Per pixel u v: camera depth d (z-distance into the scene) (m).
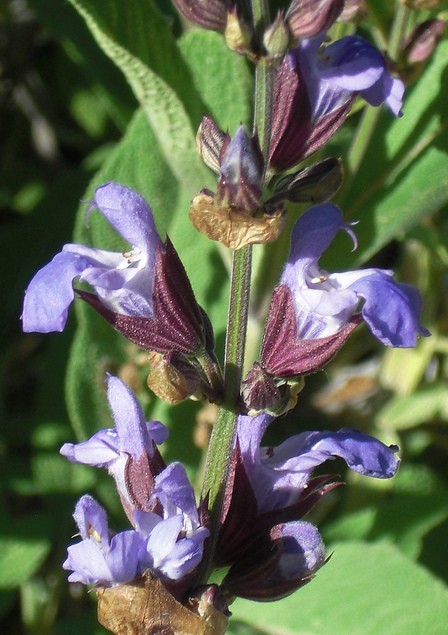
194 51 0.24
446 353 0.27
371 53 0.17
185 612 0.16
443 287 0.27
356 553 0.22
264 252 0.22
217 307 0.25
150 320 0.17
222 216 0.16
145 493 0.18
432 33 0.22
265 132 0.17
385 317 0.16
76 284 0.24
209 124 0.17
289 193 0.17
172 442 0.25
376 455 0.17
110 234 0.24
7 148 0.31
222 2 0.16
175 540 0.16
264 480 0.18
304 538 0.17
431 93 0.23
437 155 0.23
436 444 0.27
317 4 0.16
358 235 0.23
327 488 0.18
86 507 0.16
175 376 0.17
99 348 0.25
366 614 0.21
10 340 0.28
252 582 0.17
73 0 0.21
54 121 0.31
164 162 0.25
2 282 0.28
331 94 0.17
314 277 0.17
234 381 0.18
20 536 0.25
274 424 0.27
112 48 0.21
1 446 0.27
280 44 0.16
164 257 0.17
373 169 0.23
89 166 0.29
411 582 0.22
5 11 0.30
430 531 0.25
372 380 0.27
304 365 0.17
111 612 0.16
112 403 0.18
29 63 0.31
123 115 0.26
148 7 0.21
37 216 0.28
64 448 0.18
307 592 0.22
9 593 0.24
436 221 0.26
